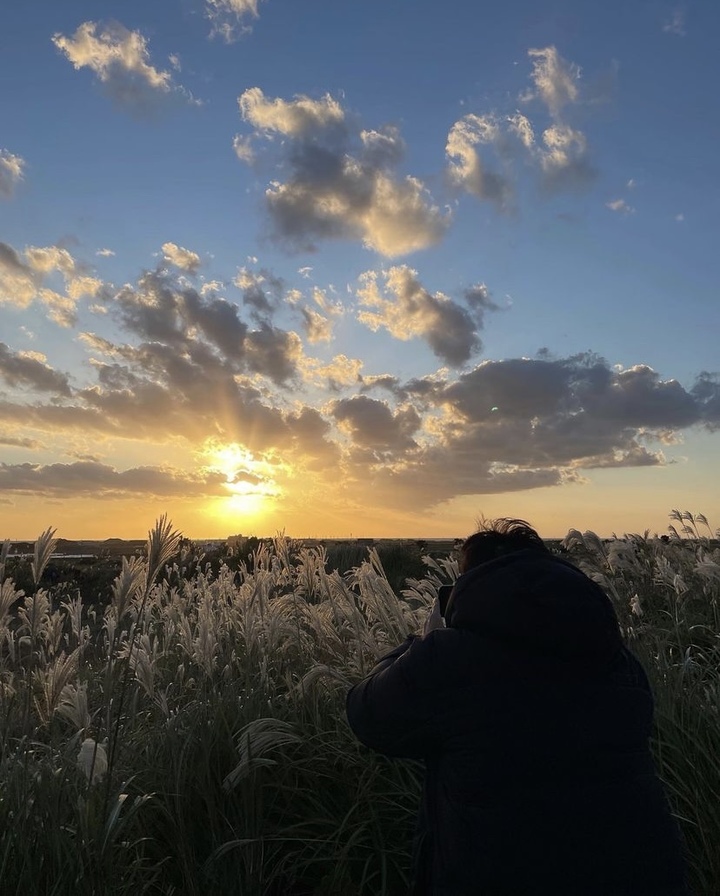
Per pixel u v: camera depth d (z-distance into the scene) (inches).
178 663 200.1
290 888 126.5
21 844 103.7
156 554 136.9
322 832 132.4
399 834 132.0
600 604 84.0
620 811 78.4
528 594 83.1
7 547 157.8
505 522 99.1
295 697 156.8
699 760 138.6
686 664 169.0
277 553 205.2
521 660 83.1
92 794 112.3
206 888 114.3
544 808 77.6
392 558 607.5
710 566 236.4
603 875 75.9
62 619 175.9
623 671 86.7
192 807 128.9
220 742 140.6
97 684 174.9
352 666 166.7
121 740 132.4
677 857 80.0
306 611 182.5
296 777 139.3
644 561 260.2
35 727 138.7
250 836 119.0
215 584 236.8
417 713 84.7
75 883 100.6
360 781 132.7
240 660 175.3
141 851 118.7
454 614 88.9
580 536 248.8
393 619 175.0
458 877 79.1
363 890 124.4
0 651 161.2
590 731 80.7
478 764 80.4
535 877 75.8
